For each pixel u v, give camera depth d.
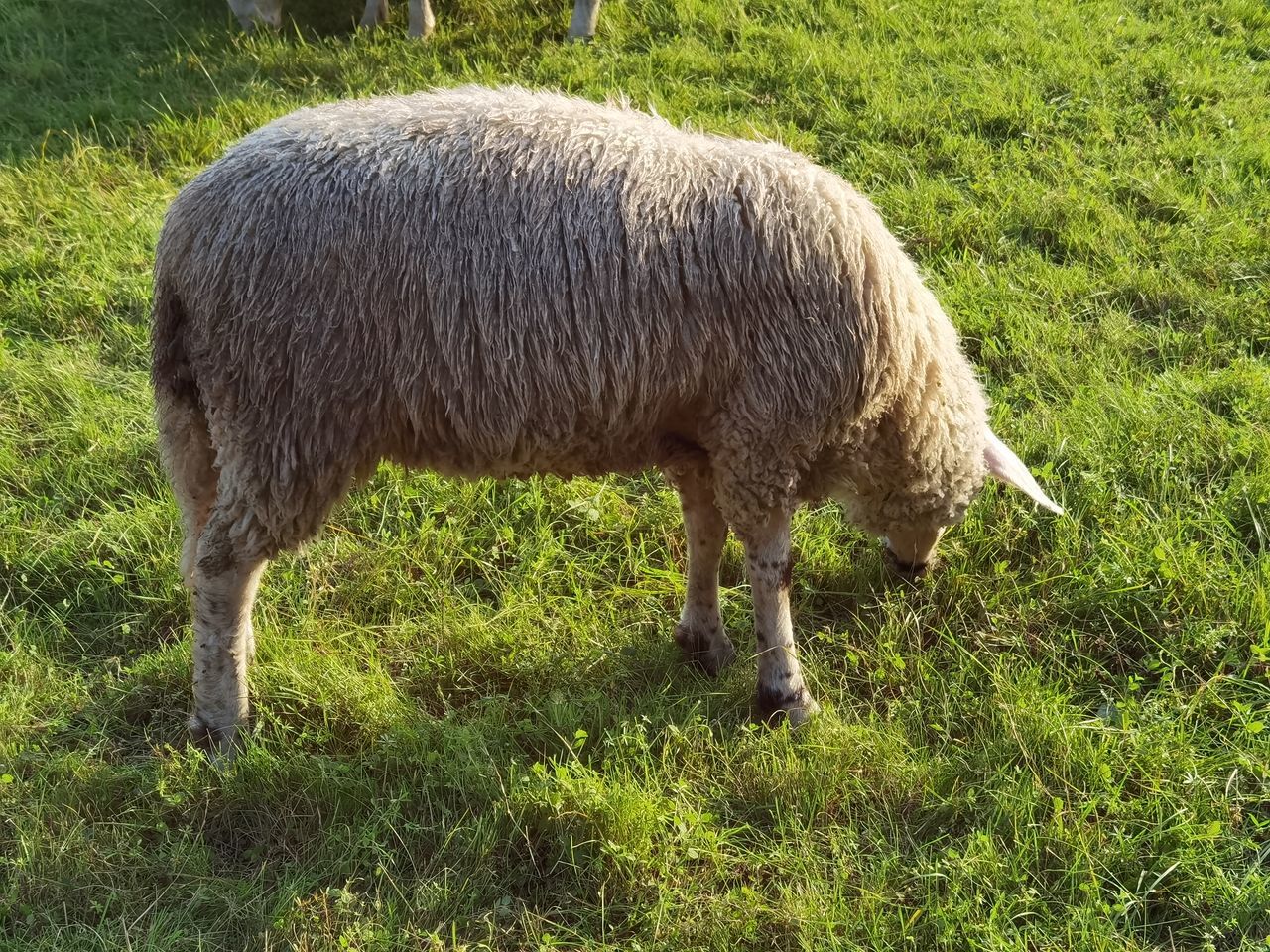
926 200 2.66
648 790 1.57
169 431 1.58
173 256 1.47
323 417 1.46
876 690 1.75
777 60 3.21
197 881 1.48
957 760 1.62
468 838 1.52
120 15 3.45
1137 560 1.87
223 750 1.62
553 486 2.05
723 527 1.72
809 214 1.51
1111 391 2.18
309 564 1.91
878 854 1.52
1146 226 2.62
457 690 1.75
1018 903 1.46
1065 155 2.86
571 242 1.44
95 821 1.54
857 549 1.99
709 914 1.46
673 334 1.48
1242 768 1.60
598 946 1.44
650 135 1.53
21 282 2.38
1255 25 3.60
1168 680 1.72
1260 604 1.76
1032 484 1.73
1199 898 1.46
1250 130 2.96
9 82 3.11
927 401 1.62
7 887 1.46
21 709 1.65
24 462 2.04
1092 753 1.59
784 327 1.50
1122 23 3.52
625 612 1.87
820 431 1.55
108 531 1.93
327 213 1.43
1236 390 2.17
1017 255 2.57
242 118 2.93
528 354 1.45
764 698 1.68
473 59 3.23
